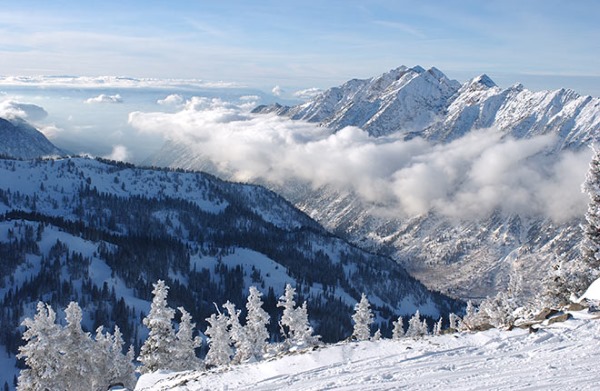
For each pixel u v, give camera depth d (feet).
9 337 509.35
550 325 64.85
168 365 173.27
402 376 54.44
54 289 606.55
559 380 46.88
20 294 587.68
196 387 67.05
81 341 179.11
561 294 126.11
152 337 172.14
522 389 45.85
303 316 200.85
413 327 278.26
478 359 56.44
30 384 167.43
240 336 180.24
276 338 566.77
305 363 66.39
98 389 188.24
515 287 209.26
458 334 67.77
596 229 126.82
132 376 206.39
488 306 223.51
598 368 48.78
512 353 56.85
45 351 169.37
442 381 50.90
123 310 570.05
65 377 173.88
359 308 242.99
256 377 65.41
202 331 594.65
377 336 241.76
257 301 185.88
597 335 58.13
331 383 56.24
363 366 60.70
